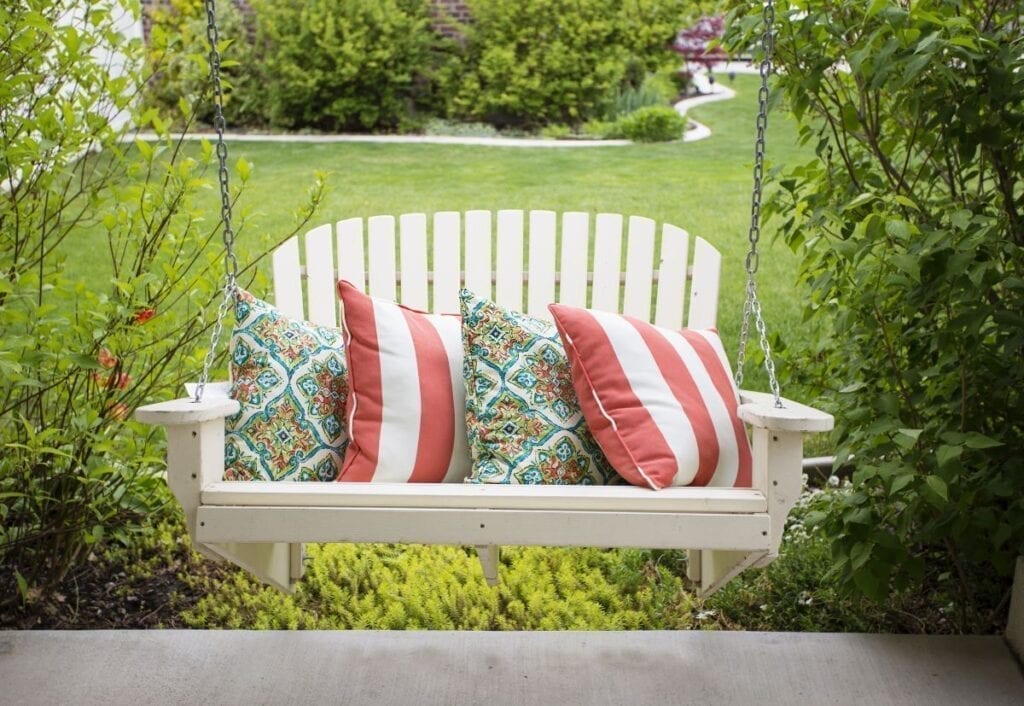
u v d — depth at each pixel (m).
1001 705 2.44
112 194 2.94
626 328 2.47
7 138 2.77
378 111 9.52
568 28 9.52
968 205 2.82
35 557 3.04
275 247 3.11
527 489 2.08
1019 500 2.60
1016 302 2.56
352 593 3.15
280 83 9.48
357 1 9.47
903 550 2.58
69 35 2.77
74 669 2.57
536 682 2.54
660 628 2.97
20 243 2.97
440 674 2.57
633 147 8.72
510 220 3.26
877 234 2.53
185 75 3.17
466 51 9.87
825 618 3.00
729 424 2.41
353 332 2.50
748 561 2.16
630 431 2.32
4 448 2.90
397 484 2.12
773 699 2.47
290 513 2.04
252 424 2.41
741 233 6.57
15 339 2.64
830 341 3.10
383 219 3.21
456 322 2.69
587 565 3.29
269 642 2.71
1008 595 2.87
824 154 3.17
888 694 2.48
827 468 3.74
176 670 2.58
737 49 2.99
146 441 2.94
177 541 3.41
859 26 2.74
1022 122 2.63
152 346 3.03
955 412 2.72
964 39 2.44
